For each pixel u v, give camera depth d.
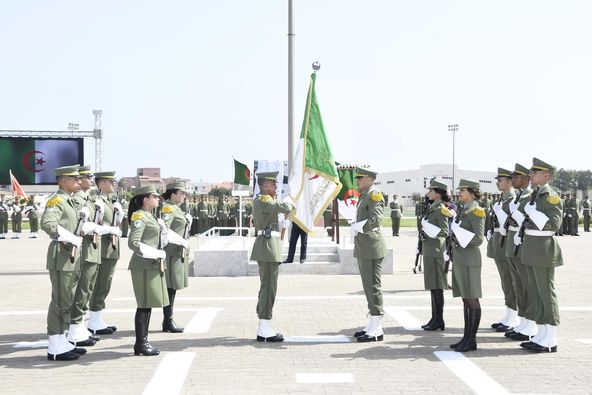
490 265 17.58
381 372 6.60
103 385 6.16
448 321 9.51
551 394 5.84
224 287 13.24
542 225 7.32
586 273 15.75
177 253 8.73
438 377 6.41
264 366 6.86
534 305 7.78
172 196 8.95
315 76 14.71
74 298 7.93
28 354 7.49
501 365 6.88
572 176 132.62
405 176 115.25
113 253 8.59
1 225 29.95
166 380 6.32
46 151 26.12
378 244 8.09
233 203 33.03
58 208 7.14
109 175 8.72
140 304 7.30
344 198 17.81
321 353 7.45
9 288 13.23
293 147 17.55
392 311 10.38
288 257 15.30
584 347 7.73
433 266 8.79
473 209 7.51
